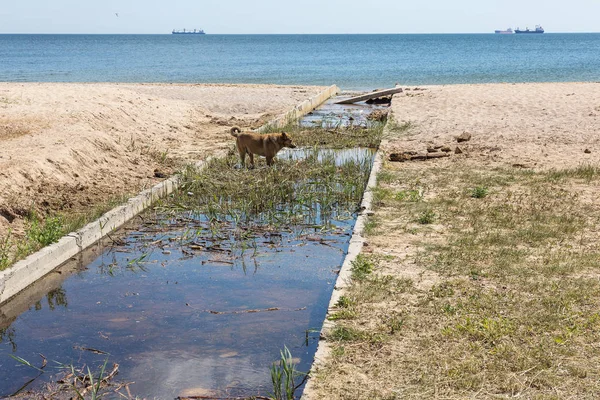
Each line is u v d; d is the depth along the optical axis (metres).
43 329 6.58
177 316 6.80
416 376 5.08
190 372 5.61
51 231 8.70
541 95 23.39
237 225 9.93
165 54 89.81
